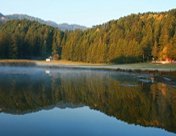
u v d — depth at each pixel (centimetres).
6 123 2964
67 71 11081
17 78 7800
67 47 19375
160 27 15712
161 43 14488
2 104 4025
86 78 8194
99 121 3111
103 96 4922
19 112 3519
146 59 14762
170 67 11394
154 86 6216
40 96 4841
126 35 16350
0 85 6131
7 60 17800
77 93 5275
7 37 18712
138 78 8062
